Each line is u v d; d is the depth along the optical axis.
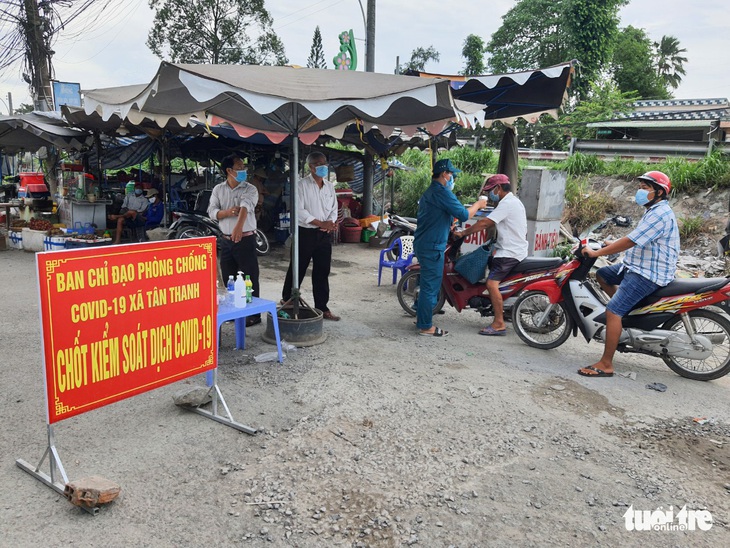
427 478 3.13
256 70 4.60
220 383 4.33
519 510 2.86
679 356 4.61
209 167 12.56
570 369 4.88
